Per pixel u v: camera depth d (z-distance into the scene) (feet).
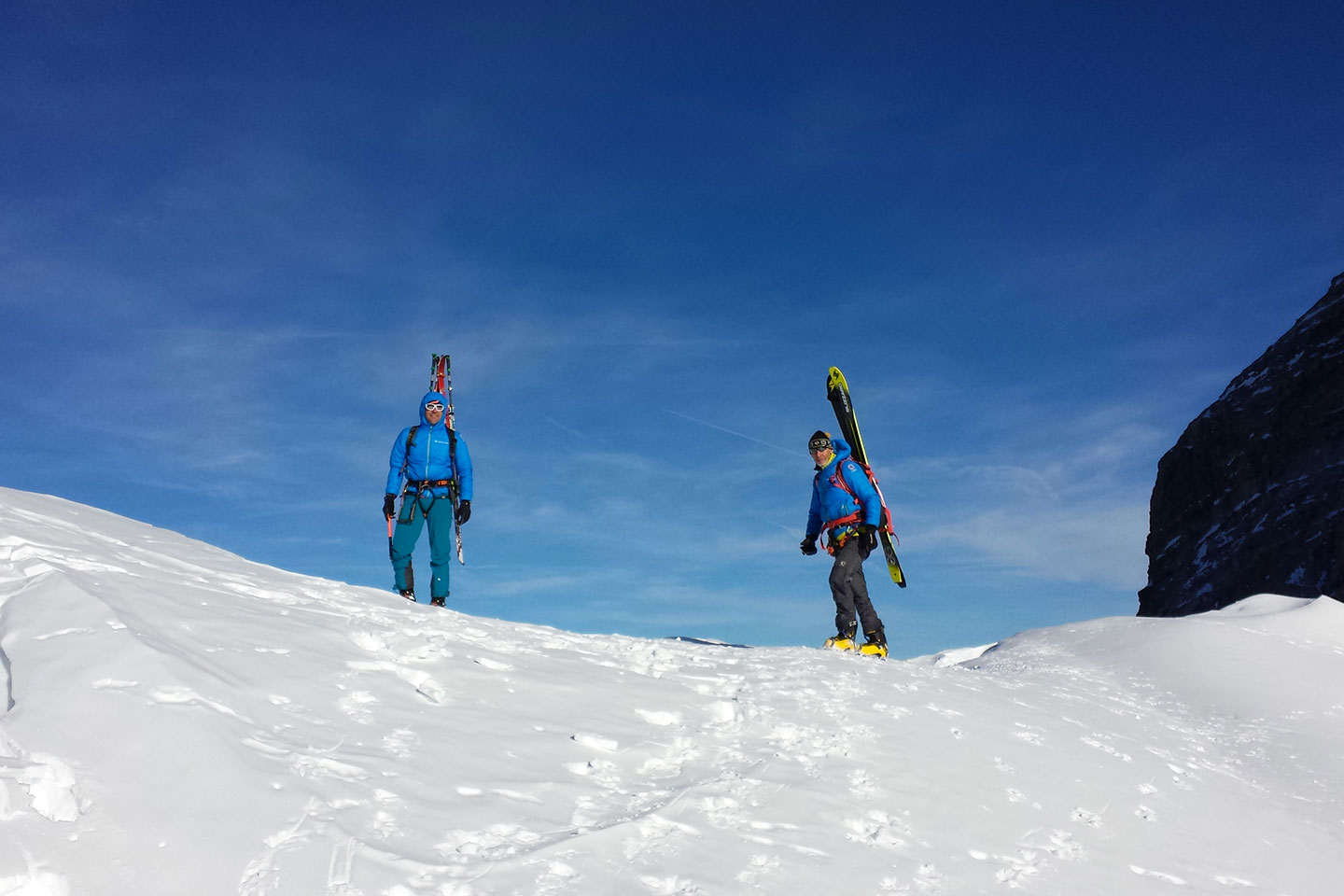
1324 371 139.95
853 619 31.71
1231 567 135.85
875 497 31.83
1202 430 155.94
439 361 33.86
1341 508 123.65
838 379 36.19
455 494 32.53
